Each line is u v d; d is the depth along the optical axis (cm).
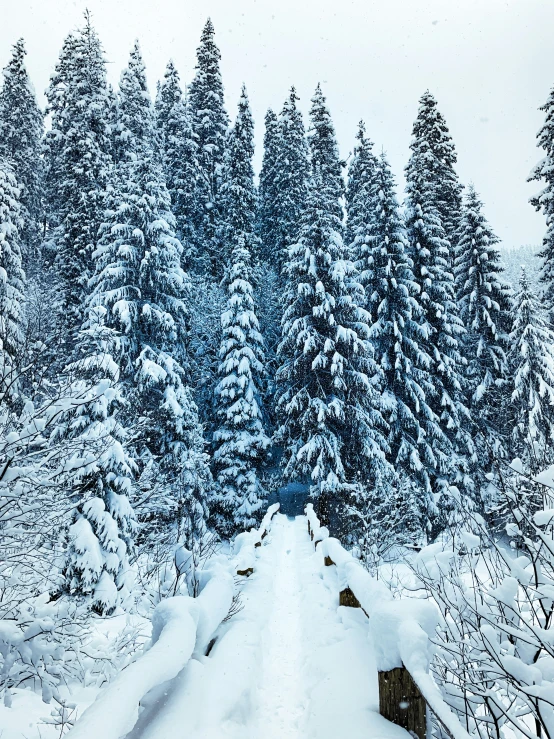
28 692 390
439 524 1689
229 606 462
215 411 2222
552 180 1784
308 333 1773
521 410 1817
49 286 2336
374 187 2039
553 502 283
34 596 404
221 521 1939
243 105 3688
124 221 1670
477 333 2122
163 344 1664
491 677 236
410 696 263
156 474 1019
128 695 192
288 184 3481
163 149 3198
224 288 2650
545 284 1870
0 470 364
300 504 2698
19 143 2797
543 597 238
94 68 2830
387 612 283
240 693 338
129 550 816
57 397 396
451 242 2553
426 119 2816
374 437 1769
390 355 1970
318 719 311
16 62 2891
